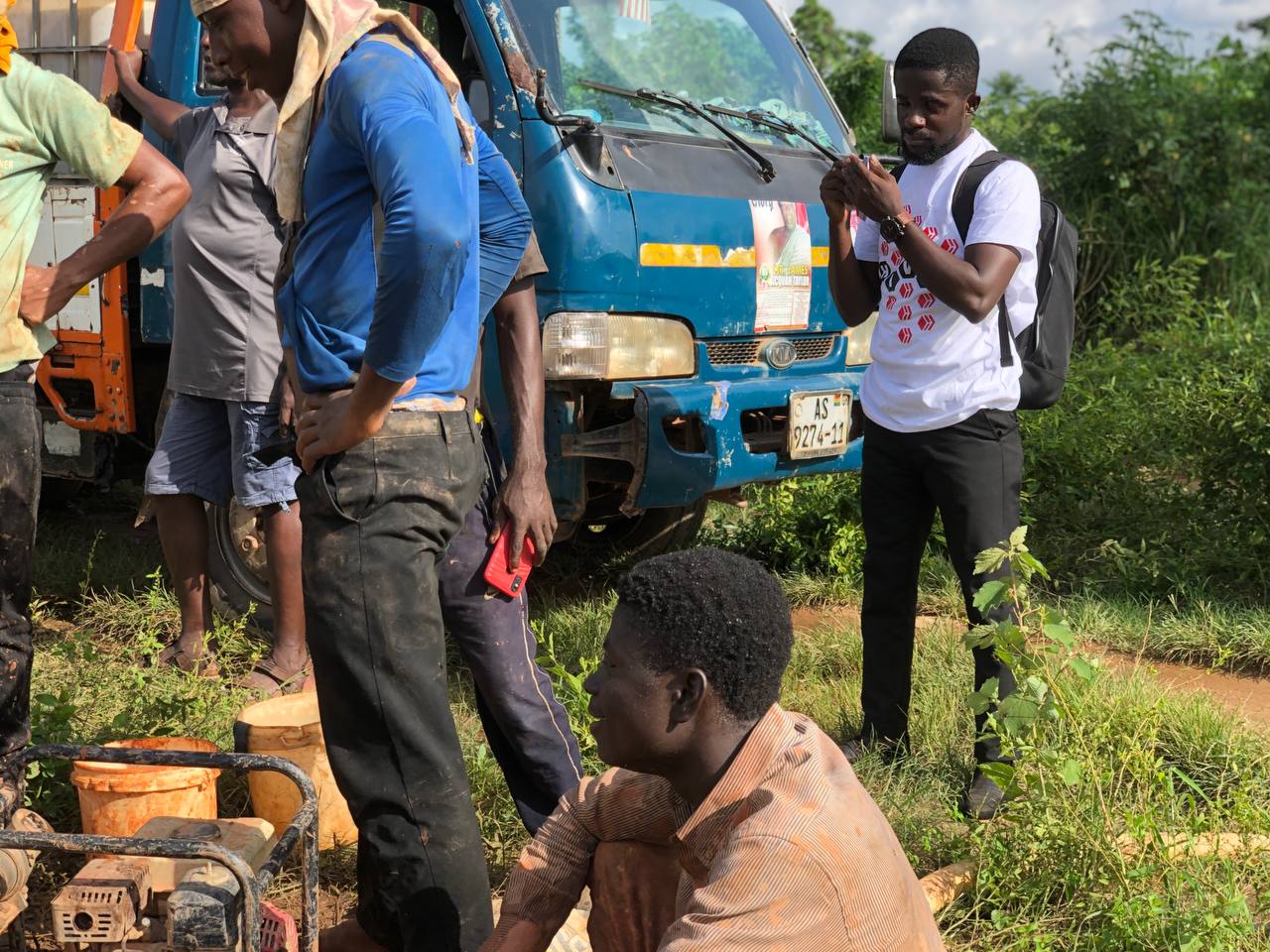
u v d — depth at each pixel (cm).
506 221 289
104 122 301
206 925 222
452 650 486
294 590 447
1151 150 1173
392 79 229
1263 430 633
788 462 502
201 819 264
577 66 488
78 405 556
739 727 185
